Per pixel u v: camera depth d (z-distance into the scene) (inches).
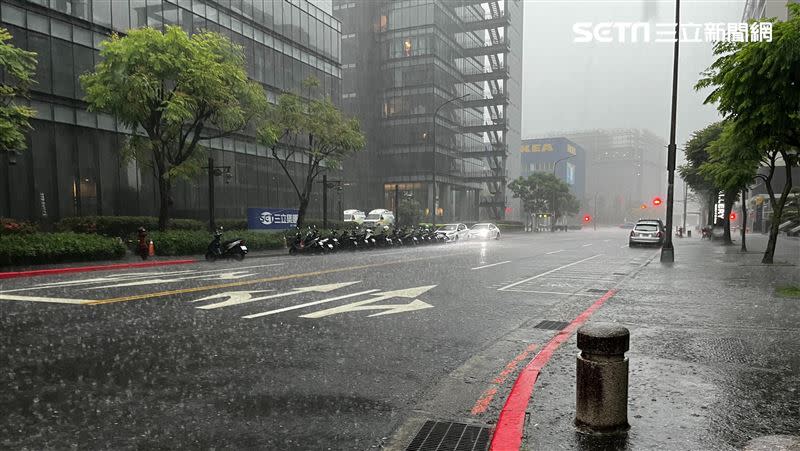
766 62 362.9
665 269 638.5
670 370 199.5
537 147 6264.8
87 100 798.5
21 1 862.5
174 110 761.6
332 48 1792.6
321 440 145.9
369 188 2694.4
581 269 661.9
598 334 142.9
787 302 368.5
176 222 1071.0
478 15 3201.3
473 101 3006.9
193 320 308.8
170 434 148.6
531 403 165.3
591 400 142.6
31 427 152.9
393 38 2677.2
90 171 975.6
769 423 147.4
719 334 264.2
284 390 187.8
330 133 1182.9
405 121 2645.2
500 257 885.2
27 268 618.2
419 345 256.2
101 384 191.8
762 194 2390.5
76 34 954.1
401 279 532.4
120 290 434.9
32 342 252.5
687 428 144.0
